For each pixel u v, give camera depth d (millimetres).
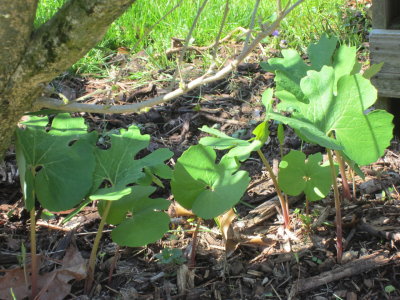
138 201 799
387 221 936
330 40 960
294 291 831
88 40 669
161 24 1615
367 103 790
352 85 795
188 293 829
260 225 967
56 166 776
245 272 869
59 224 973
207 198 795
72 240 919
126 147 827
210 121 1300
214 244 922
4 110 706
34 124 807
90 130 1254
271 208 993
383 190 1021
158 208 802
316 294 829
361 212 964
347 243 908
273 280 854
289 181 870
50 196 766
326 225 941
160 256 868
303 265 875
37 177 774
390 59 1086
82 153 785
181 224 974
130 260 895
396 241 893
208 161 813
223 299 826
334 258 883
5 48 662
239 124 1273
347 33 1590
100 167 808
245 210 1012
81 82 1445
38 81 698
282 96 856
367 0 1776
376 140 798
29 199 750
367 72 950
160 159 803
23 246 827
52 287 812
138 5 1638
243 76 1439
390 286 825
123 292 826
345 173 1003
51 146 787
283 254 894
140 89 1403
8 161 1139
